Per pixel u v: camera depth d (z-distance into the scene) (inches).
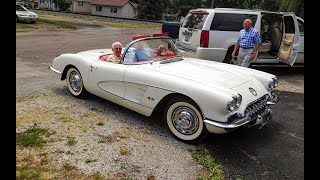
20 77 271.1
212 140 158.7
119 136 157.8
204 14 296.8
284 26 302.7
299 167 135.3
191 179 122.3
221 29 290.0
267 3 1047.6
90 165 128.8
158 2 1974.7
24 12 876.0
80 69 202.5
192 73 162.4
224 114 137.9
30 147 140.9
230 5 1861.5
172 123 157.8
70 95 221.9
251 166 135.3
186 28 312.3
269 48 320.5
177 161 135.6
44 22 948.0
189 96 144.9
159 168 129.3
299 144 157.4
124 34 791.1
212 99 138.2
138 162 133.2
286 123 186.5
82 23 1098.1
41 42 555.2
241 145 154.9
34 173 120.3
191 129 151.3
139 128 169.3
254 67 356.8
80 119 177.6
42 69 309.7
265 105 161.9
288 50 292.0
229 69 185.0
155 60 181.5
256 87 163.3
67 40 607.5
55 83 253.3
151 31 930.7
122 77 172.6
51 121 172.6
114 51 187.9
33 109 190.1
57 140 149.6
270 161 139.9
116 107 200.5
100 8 2394.2
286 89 265.7
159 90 155.9
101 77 186.1
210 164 133.5
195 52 295.7
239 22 293.4
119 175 122.6
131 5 2418.8
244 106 143.8
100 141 150.7
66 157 134.1
